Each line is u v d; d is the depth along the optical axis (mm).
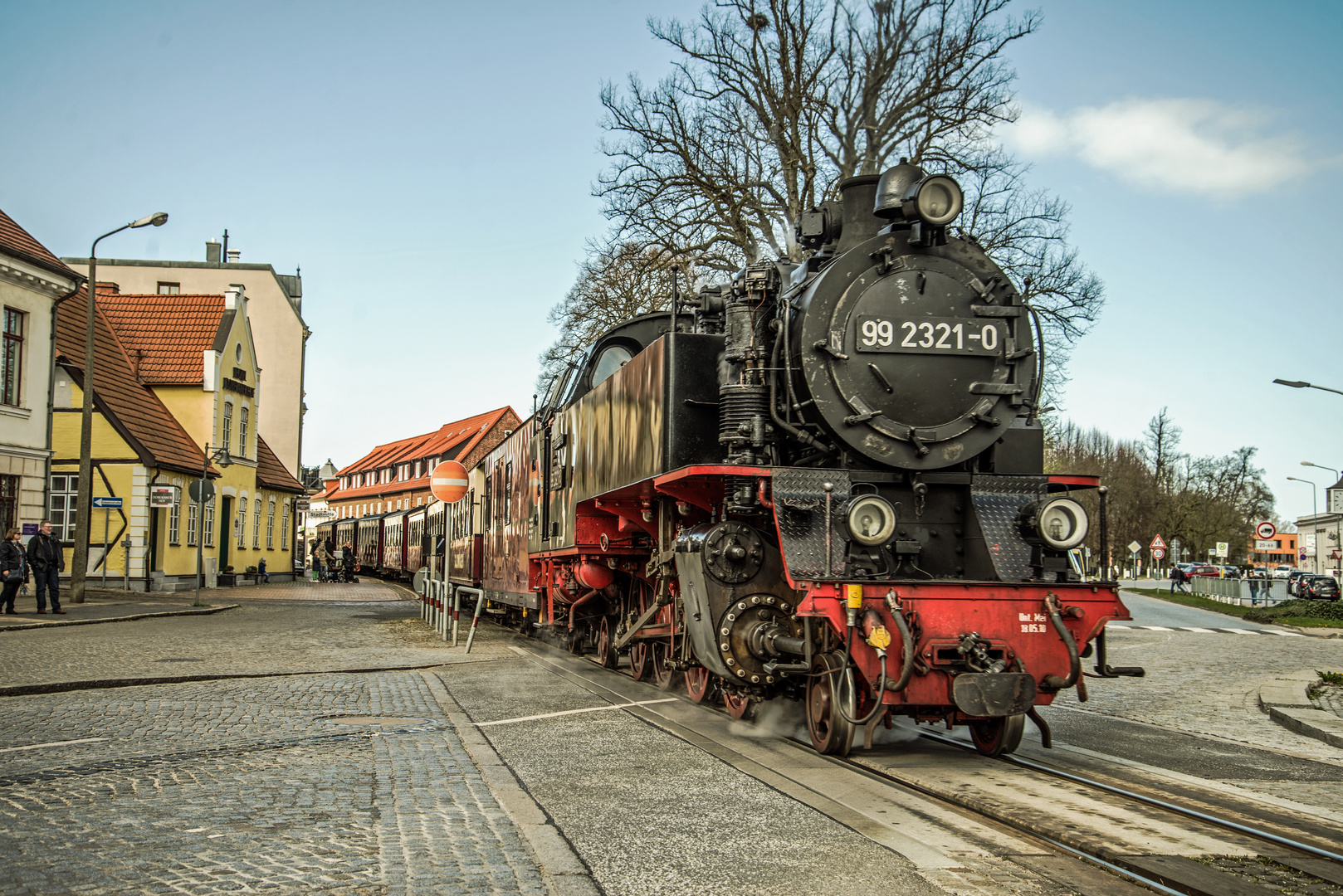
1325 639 21266
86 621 16797
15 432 22188
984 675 5855
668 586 9047
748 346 7121
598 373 11570
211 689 9953
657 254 23734
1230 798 5688
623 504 10188
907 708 6523
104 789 5488
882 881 4039
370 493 86188
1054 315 22391
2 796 5328
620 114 23891
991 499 6965
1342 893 4000
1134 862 4258
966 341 7074
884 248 7098
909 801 5367
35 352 22781
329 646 14266
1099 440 71500
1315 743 7902
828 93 23062
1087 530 6430
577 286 26328
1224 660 15156
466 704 9000
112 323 31547
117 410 26922
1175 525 62375
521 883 3900
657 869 4176
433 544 28453
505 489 17906
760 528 7457
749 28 23359
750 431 6996
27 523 19219
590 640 13711
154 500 20844
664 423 7793
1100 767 6484
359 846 4383
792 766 6250
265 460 38719
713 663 7387
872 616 5957
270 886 3840
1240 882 4055
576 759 6438
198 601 21281
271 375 49500
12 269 21766
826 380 6859
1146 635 21188
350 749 6730
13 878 3922
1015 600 6223
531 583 14703
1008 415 7102
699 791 5559
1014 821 4902
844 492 6699
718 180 23672
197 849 4332
